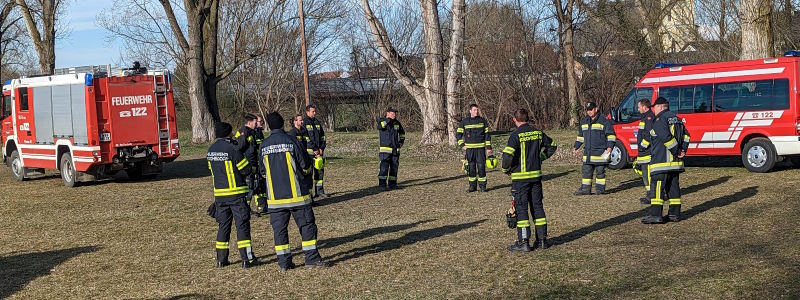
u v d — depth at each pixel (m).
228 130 9.07
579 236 9.91
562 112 38.91
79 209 14.83
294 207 8.68
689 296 6.78
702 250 8.61
